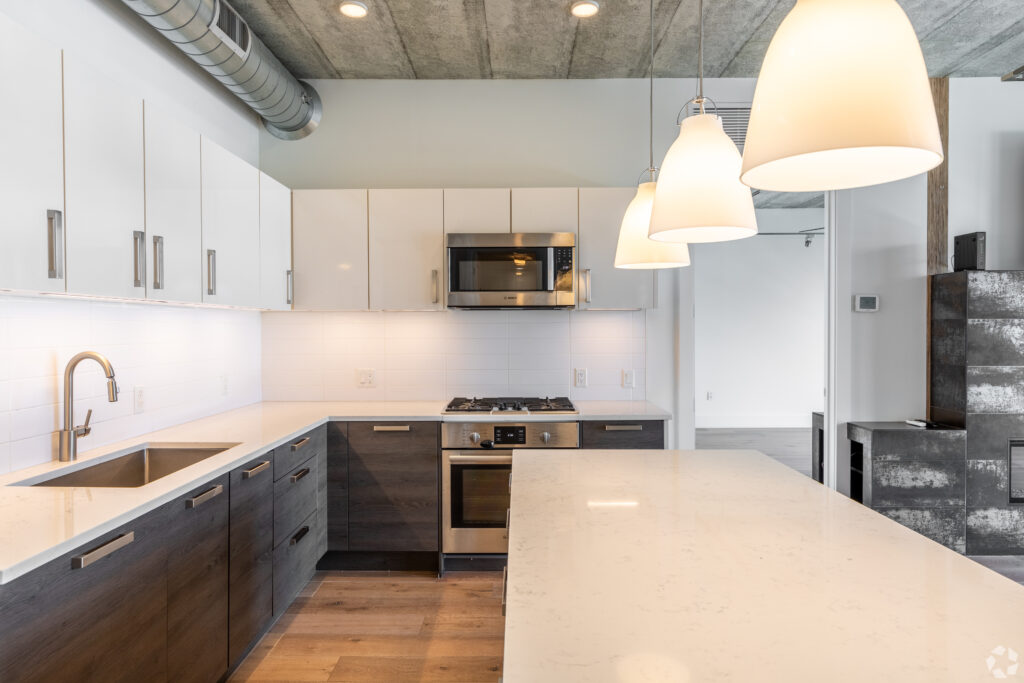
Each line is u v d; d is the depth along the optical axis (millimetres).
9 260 1507
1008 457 3541
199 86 3092
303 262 3438
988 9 2959
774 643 836
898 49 769
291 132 3756
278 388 3760
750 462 2057
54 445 2080
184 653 1814
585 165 3809
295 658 2406
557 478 1826
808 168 979
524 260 3355
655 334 3781
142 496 1633
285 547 2615
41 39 1605
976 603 967
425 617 2754
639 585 1039
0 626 1158
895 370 3871
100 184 1837
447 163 3811
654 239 1425
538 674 752
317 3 2871
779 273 8008
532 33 3191
